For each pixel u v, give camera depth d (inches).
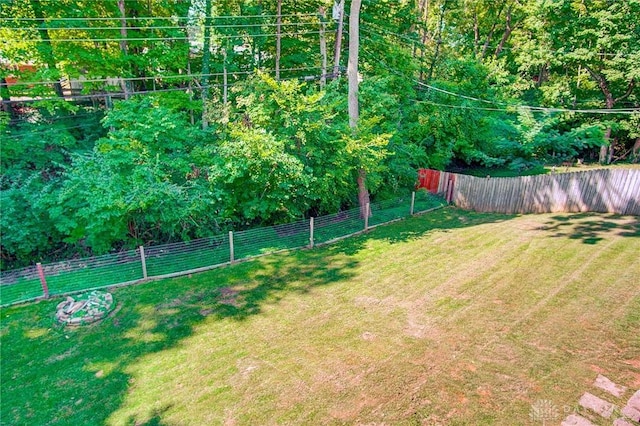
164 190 376.8
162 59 543.5
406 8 802.8
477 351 238.8
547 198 525.3
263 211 435.2
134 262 363.9
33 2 497.4
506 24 1016.9
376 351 247.9
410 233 475.8
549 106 860.0
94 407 221.5
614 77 743.7
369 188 527.2
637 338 238.4
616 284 304.8
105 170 384.2
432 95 697.6
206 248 396.5
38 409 223.1
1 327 297.7
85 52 506.3
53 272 342.3
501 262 366.6
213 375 238.1
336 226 475.2
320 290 337.1
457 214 565.9
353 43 483.5
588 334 246.2
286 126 439.8
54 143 470.6
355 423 193.6
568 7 751.7
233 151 418.6
